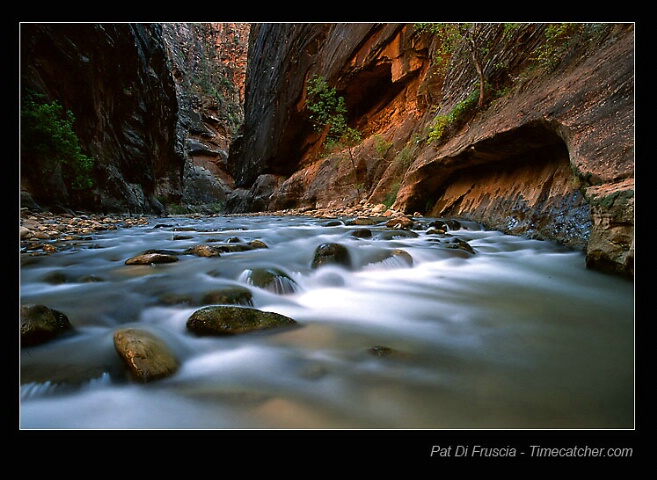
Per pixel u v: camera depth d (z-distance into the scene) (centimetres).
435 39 1181
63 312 208
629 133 288
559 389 137
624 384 140
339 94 1780
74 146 1069
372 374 149
